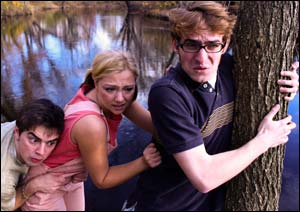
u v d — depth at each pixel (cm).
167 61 929
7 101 651
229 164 140
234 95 163
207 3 139
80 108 157
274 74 155
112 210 352
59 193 179
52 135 153
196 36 137
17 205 173
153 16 2094
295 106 479
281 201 341
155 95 141
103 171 158
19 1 2191
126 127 497
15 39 1428
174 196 164
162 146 159
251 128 159
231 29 142
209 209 177
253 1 156
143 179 174
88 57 1089
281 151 170
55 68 941
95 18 2477
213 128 153
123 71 154
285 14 151
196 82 143
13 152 162
